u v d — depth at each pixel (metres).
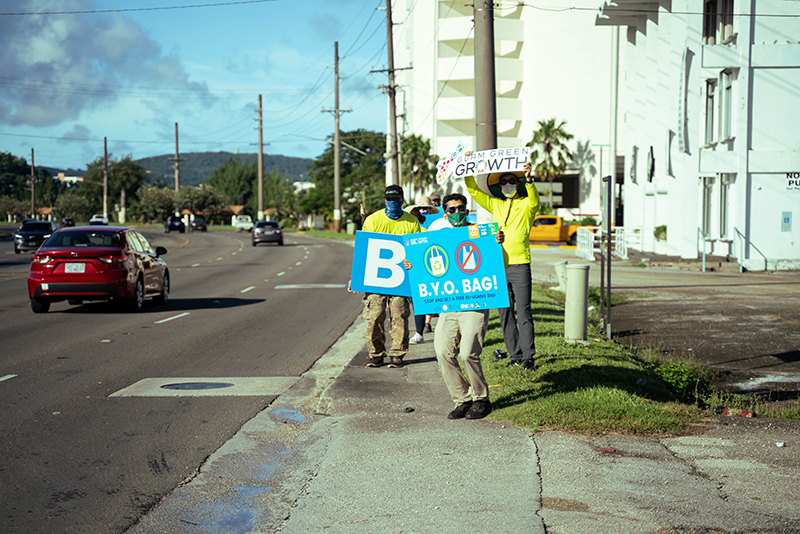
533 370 8.30
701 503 4.63
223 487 5.13
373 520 4.46
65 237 15.54
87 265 14.84
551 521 4.37
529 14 65.69
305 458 5.79
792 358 11.02
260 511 4.68
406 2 75.00
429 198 10.79
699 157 29.11
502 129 67.50
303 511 4.64
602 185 11.74
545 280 22.27
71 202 140.00
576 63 63.19
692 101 27.20
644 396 7.67
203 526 4.45
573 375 8.00
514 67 66.06
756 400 8.66
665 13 31.02
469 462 5.47
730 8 27.97
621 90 62.06
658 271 26.31
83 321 14.27
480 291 6.59
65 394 8.02
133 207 135.75
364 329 13.27
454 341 6.73
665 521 4.36
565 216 64.31
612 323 14.20
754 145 26.98
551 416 6.48
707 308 16.09
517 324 8.70
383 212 8.58
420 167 67.44
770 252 27.11
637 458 5.51
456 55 68.62
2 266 32.25
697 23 26.73
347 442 6.08
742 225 27.09
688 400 8.59
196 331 12.96
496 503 4.66
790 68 26.64
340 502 4.77
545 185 64.50
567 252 38.03
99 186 148.75
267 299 18.56
